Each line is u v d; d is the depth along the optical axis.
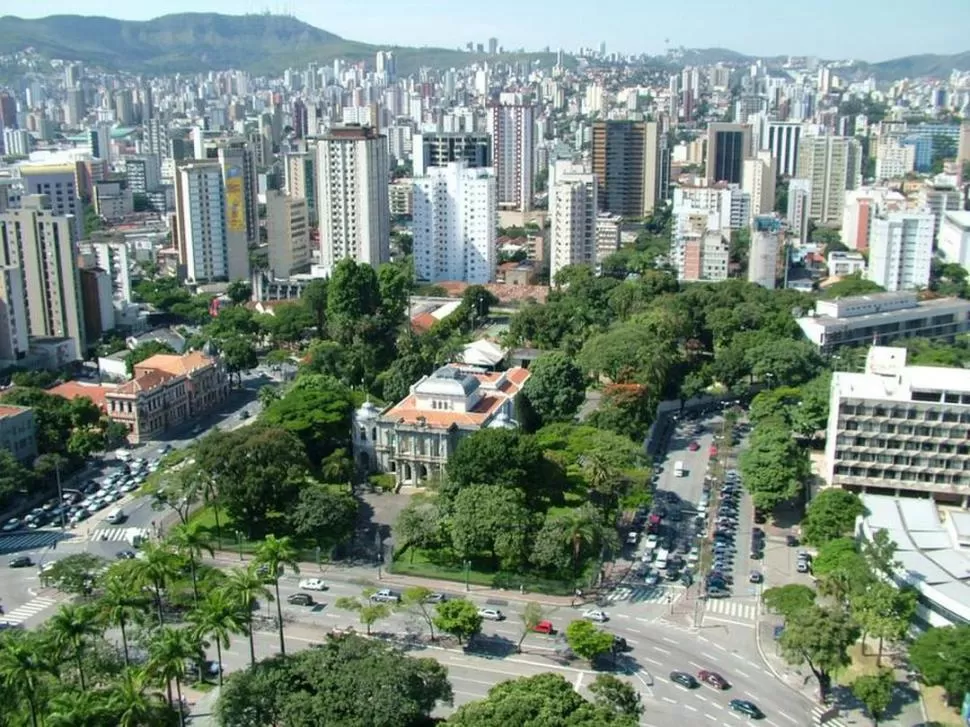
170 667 188.38
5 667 180.75
